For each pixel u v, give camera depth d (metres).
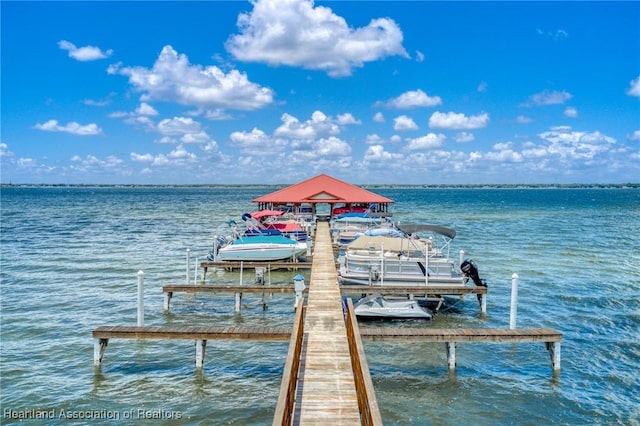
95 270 31.00
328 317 16.56
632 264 33.72
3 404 12.92
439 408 12.77
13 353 16.41
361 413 9.64
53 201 139.12
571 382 14.40
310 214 54.25
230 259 30.42
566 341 17.80
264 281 26.45
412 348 16.77
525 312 21.78
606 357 16.30
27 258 35.34
